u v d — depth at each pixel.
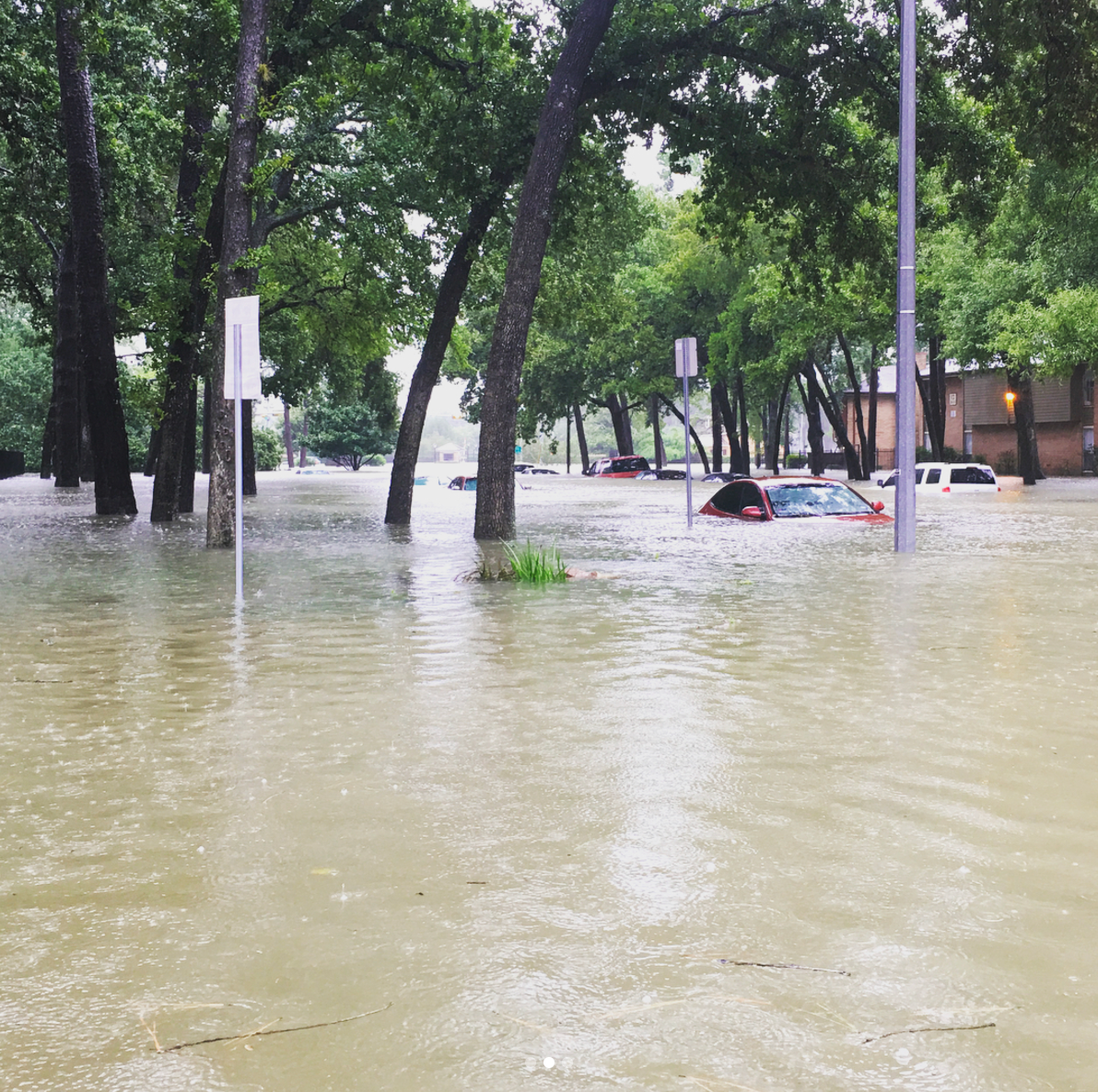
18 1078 2.42
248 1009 2.72
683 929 3.16
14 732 5.68
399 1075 2.42
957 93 24.98
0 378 81.50
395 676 7.09
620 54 20.69
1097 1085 2.35
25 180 27.20
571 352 65.62
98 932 3.20
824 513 21.09
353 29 21.31
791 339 48.81
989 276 40.00
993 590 11.37
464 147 22.12
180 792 4.60
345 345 40.81
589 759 5.04
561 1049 2.52
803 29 20.88
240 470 11.35
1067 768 4.82
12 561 15.36
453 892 3.46
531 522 23.16
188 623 9.50
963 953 2.98
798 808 4.28
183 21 20.58
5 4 24.53
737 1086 2.36
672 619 9.51
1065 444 65.56
